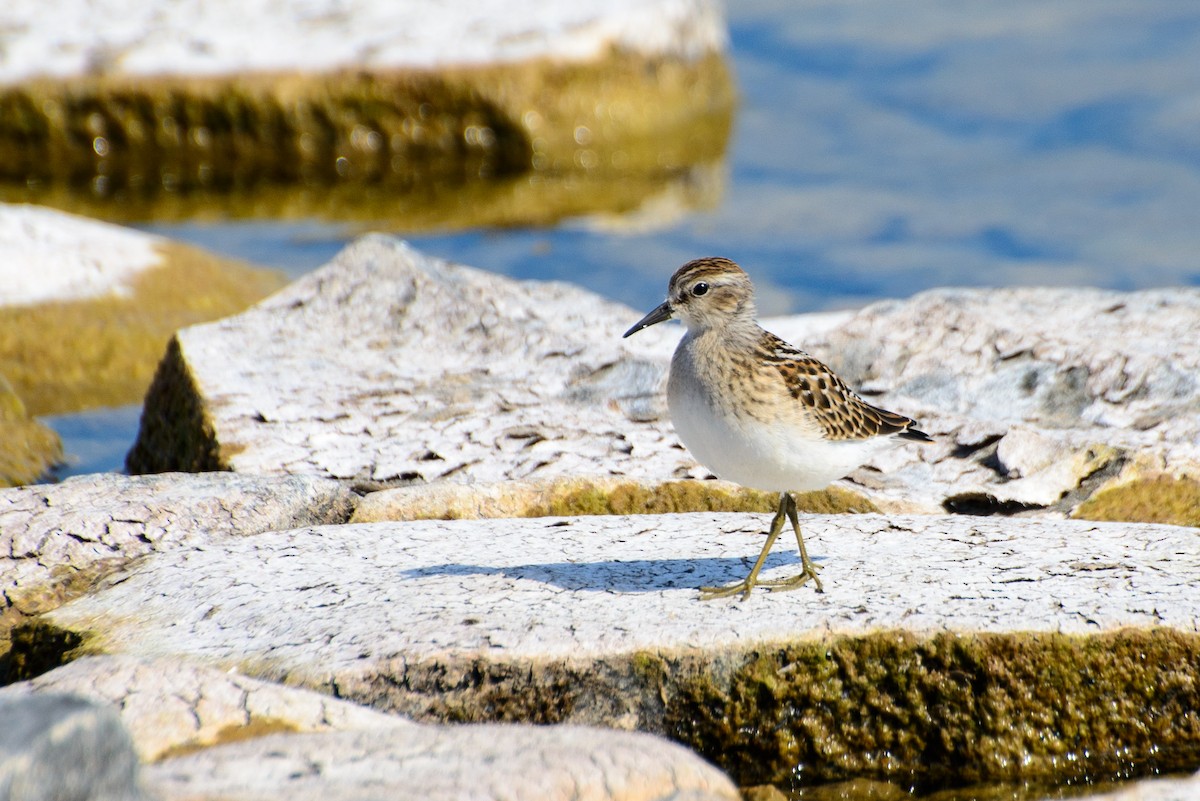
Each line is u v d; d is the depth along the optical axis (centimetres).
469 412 1251
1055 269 1950
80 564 984
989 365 1328
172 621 888
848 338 1381
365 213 2270
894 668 831
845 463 941
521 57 2445
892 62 2728
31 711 562
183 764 660
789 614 857
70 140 2403
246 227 2189
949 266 1975
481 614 866
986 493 1132
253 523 1042
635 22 2534
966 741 826
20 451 1379
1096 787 812
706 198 2278
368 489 1137
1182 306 1438
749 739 826
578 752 679
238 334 1360
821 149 2442
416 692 811
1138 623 834
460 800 623
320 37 2505
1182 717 829
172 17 2556
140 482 1080
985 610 852
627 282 1930
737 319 952
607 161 2488
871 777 825
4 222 1727
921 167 2331
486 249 2077
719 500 1126
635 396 1295
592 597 893
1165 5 2864
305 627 861
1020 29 2823
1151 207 2123
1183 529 994
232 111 2411
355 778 646
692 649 823
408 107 2431
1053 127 2419
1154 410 1240
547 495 1112
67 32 2502
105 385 1575
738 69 2777
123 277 1705
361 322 1409
